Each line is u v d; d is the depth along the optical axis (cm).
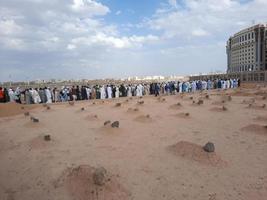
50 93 2298
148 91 3008
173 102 2127
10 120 1521
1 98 2073
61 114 1670
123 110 1741
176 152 843
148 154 846
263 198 560
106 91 2628
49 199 571
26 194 598
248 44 8356
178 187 617
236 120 1367
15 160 820
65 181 639
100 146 944
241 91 2950
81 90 2497
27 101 2194
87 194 575
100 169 633
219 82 3691
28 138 1072
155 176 677
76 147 938
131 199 565
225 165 743
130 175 684
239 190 597
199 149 819
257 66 7969
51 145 959
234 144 944
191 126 1248
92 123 1348
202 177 670
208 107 1816
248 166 736
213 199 560
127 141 1002
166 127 1230
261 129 1104
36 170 732
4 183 658
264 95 2534
